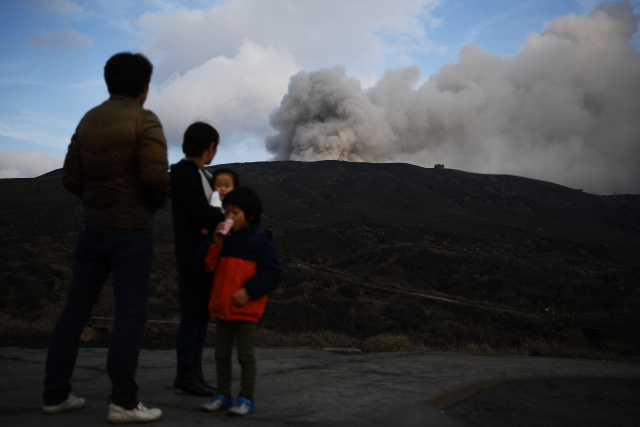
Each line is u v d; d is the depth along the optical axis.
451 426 3.78
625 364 10.98
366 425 3.42
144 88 3.51
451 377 5.64
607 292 68.81
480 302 57.88
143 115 3.32
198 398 4.04
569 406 5.34
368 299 54.09
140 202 3.36
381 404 3.97
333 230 116.94
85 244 3.34
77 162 3.46
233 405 3.69
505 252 108.62
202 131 4.22
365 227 122.69
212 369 5.58
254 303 3.53
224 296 3.50
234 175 4.28
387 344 10.31
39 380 4.35
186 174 4.11
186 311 4.12
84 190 3.45
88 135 3.28
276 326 40.66
